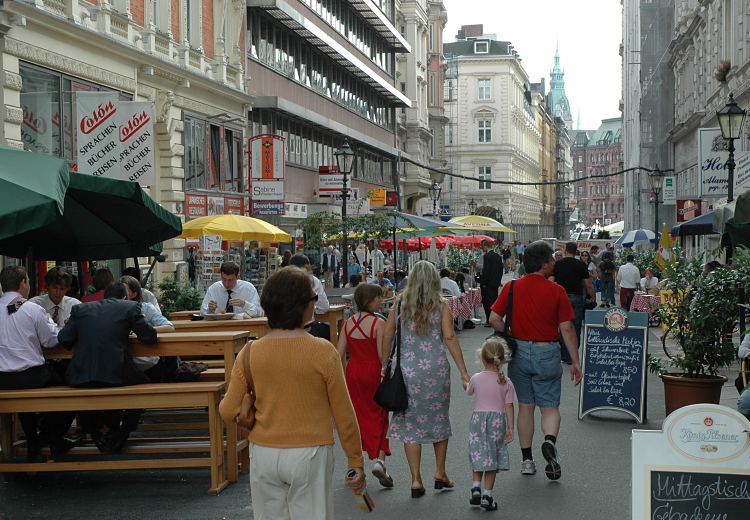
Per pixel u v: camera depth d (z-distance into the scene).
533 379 9.51
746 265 12.04
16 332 9.19
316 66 46.16
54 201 8.51
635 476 6.35
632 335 12.73
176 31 28.88
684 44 51.38
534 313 9.46
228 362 9.26
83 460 9.32
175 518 8.08
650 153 67.06
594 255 44.19
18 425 10.63
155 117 27.09
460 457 10.55
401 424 8.95
